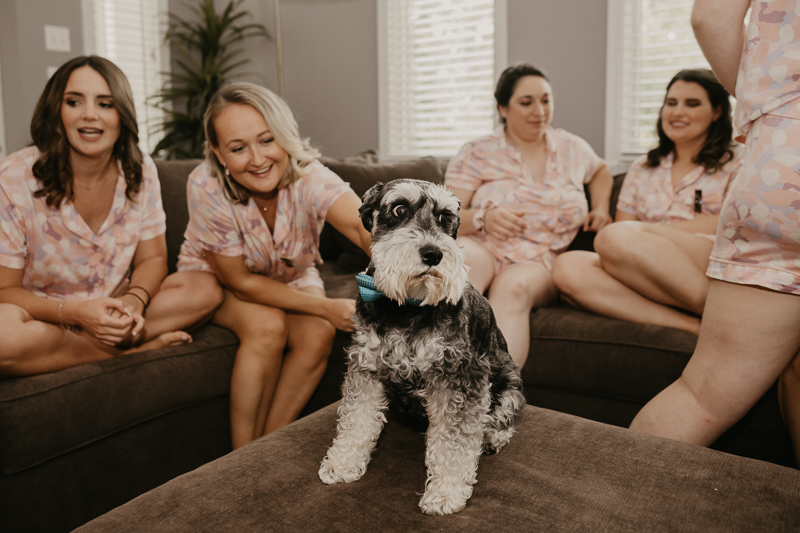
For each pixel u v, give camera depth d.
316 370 1.87
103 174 1.75
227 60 4.83
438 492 0.94
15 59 3.63
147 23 4.69
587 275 1.95
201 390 1.71
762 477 1.00
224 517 0.92
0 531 1.34
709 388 1.26
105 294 1.80
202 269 1.96
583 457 1.08
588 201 2.48
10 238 1.60
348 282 2.37
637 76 3.20
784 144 1.05
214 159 1.77
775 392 1.54
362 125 4.47
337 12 4.44
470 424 0.98
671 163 2.26
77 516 1.46
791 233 1.07
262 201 1.85
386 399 1.13
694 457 1.06
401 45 4.18
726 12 1.24
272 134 1.64
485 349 1.19
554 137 2.35
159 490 1.00
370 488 1.01
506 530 0.88
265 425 1.84
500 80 2.36
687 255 1.81
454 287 0.99
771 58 1.07
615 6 3.12
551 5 3.35
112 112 1.66
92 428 1.45
